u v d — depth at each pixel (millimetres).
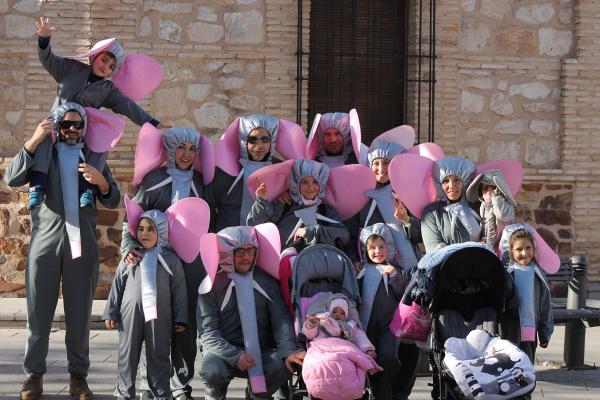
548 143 14914
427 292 8266
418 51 14570
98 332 12875
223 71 14305
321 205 9609
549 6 14898
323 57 14695
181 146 9492
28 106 14086
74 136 9375
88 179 9219
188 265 9250
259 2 14320
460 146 14734
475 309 8414
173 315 9070
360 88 14844
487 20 14766
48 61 9578
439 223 9469
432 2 14500
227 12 14289
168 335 8992
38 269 9344
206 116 14281
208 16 14258
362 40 14812
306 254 8688
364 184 9617
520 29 14852
